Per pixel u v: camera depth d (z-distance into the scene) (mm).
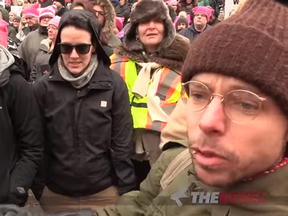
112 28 2906
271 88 589
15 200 1536
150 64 2125
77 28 1751
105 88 1811
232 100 606
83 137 1761
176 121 1204
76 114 1765
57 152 1767
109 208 912
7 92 1599
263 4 681
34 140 1670
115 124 1847
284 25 637
